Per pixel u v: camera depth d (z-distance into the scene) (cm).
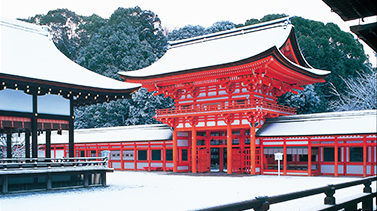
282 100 6278
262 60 3659
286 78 4394
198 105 4419
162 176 3938
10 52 2627
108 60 8281
